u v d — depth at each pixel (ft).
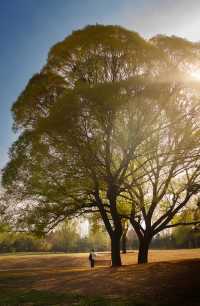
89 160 80.07
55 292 60.44
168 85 81.00
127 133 82.17
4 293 63.72
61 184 84.94
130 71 85.35
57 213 87.45
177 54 87.20
